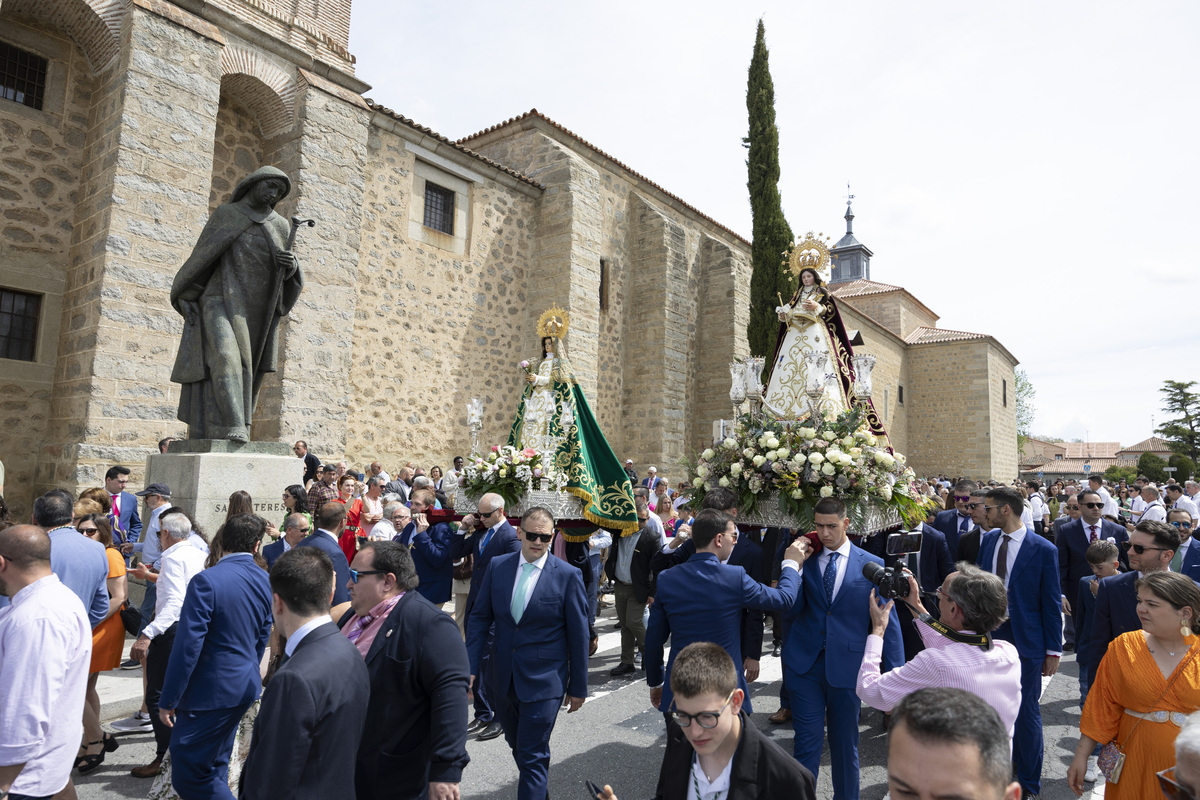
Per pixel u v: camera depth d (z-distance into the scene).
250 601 3.66
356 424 12.49
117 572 4.89
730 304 21.09
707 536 3.98
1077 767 3.17
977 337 35.41
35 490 9.49
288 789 2.24
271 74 11.30
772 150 17.42
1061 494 20.84
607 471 7.20
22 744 2.86
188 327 6.99
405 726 2.89
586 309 16.11
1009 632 4.62
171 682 3.35
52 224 9.82
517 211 15.95
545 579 4.09
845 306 28.11
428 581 6.41
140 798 4.21
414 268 13.69
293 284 7.33
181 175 9.78
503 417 15.33
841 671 3.81
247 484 6.67
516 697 3.99
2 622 2.96
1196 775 1.67
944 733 1.45
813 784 2.17
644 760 4.93
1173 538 4.14
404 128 13.43
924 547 6.46
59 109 9.93
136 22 9.49
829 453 5.36
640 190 19.66
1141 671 3.00
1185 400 50.78
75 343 9.42
